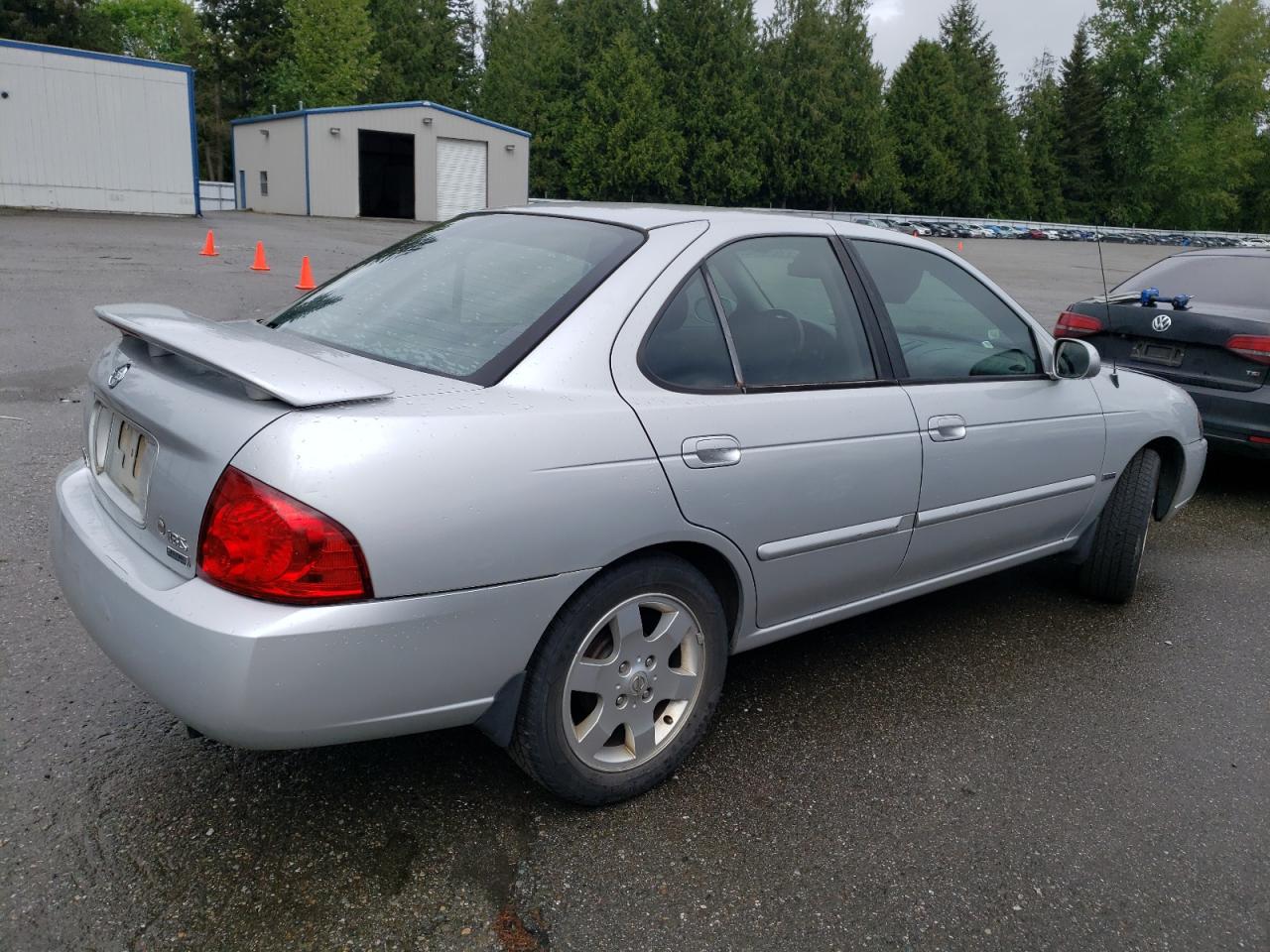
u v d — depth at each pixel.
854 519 3.16
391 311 2.91
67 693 3.16
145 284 12.96
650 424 2.60
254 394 2.18
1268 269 6.62
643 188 50.81
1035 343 3.95
